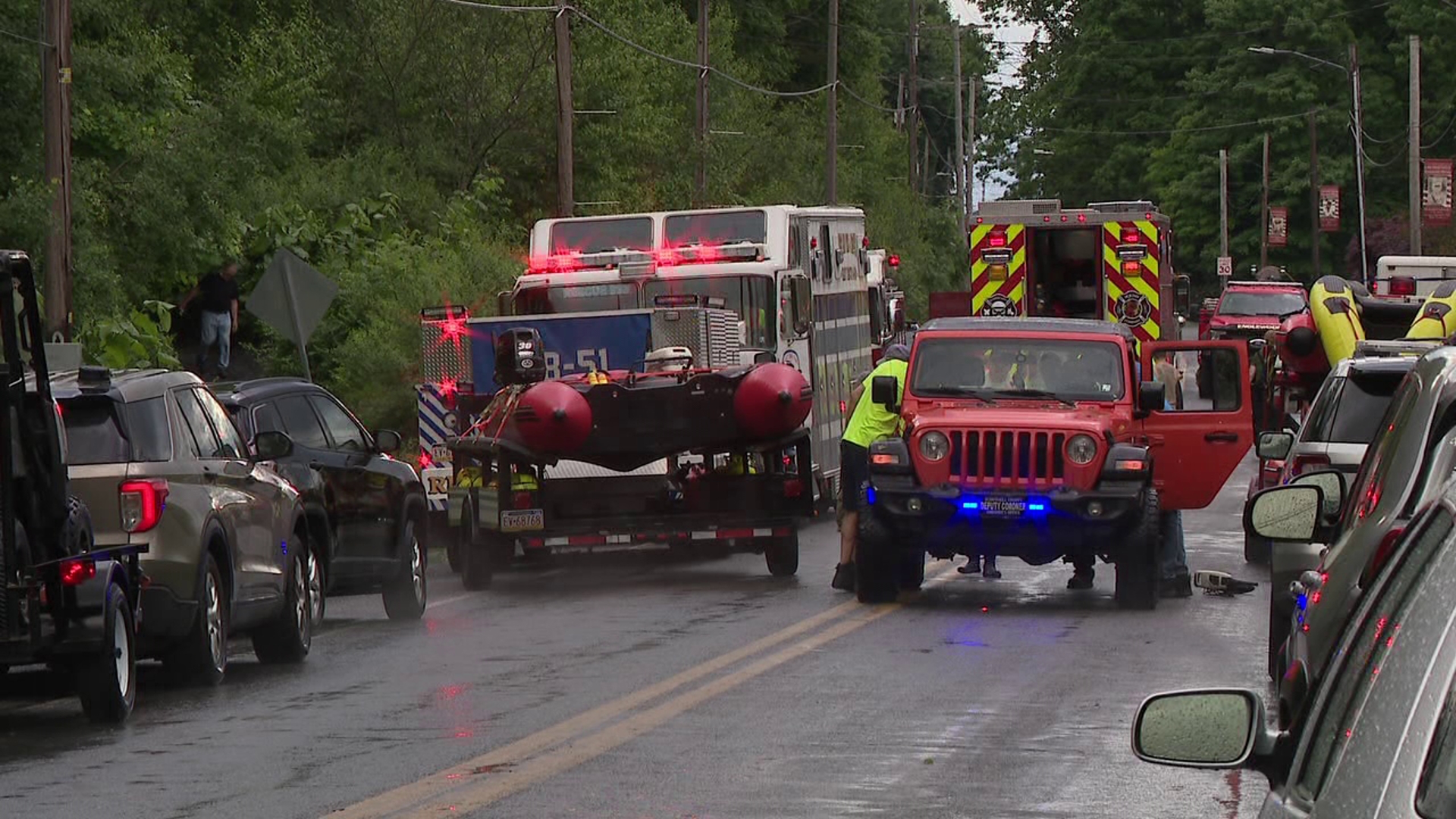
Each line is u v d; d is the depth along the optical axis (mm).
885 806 25359
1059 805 25469
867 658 39594
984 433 48594
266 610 40594
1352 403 45906
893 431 52312
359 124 130250
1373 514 21969
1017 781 27000
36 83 73312
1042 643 41844
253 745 30891
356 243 107125
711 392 56406
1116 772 27625
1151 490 48500
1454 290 69000
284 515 41969
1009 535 48375
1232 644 41531
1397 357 47844
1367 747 9141
